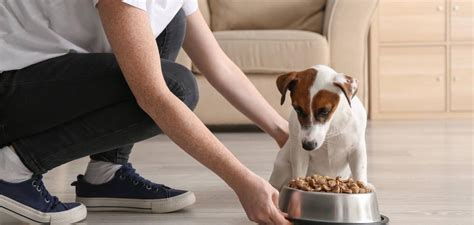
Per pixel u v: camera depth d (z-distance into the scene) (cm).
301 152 185
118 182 188
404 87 505
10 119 157
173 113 138
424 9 502
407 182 236
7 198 161
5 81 155
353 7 406
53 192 219
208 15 463
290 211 157
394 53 504
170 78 156
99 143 160
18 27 156
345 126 178
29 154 160
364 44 412
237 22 457
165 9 154
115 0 138
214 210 191
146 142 369
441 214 184
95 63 153
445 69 504
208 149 137
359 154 183
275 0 454
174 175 254
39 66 155
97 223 174
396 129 427
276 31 409
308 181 165
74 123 157
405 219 178
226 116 405
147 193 187
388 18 502
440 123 463
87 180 190
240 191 137
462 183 233
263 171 266
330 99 170
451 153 314
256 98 187
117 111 155
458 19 502
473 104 505
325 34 418
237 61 399
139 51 138
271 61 398
